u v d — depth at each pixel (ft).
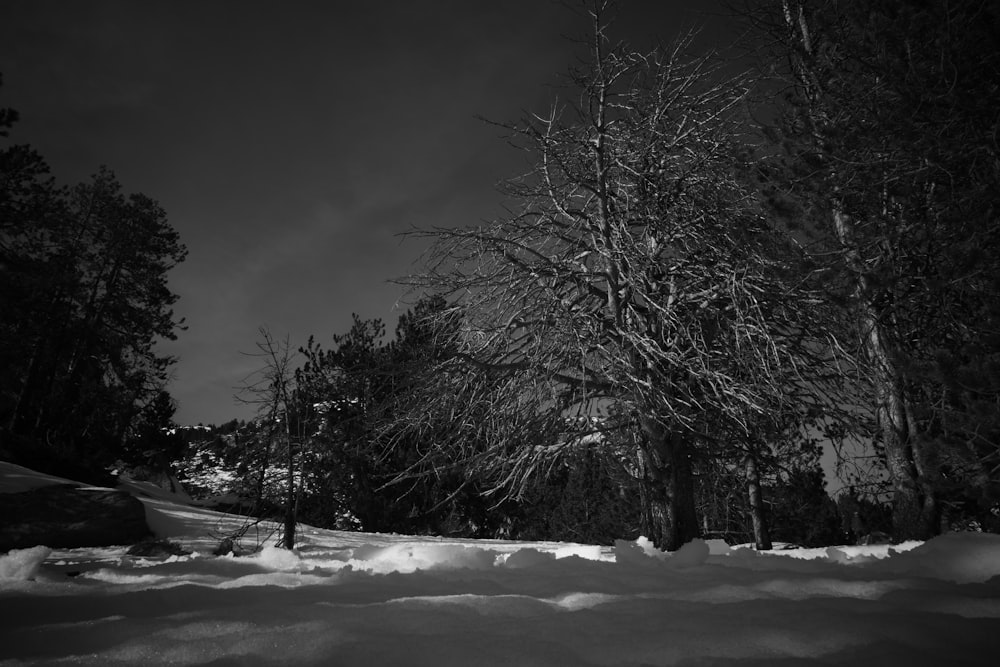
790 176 34.47
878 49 30.76
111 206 105.91
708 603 10.32
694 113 40.47
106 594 13.04
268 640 7.77
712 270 37.47
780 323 37.68
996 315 27.40
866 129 31.45
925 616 8.39
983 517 34.94
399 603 10.44
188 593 12.22
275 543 43.78
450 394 40.06
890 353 30.45
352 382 47.98
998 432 27.14
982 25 28.32
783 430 39.52
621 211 41.32
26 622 9.82
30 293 79.30
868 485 38.29
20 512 43.09
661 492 37.06
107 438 94.58
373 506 72.84
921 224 30.48
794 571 14.67
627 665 6.90
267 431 43.01
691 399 35.70
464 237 40.60
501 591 12.51
